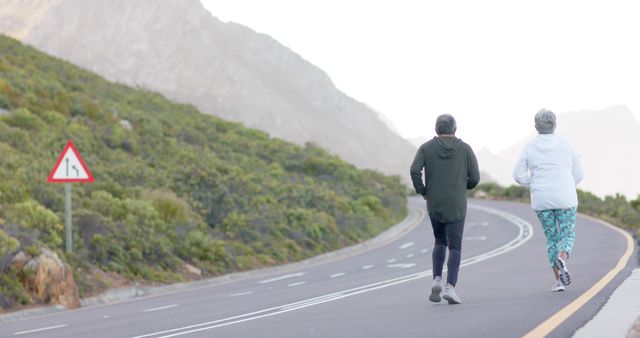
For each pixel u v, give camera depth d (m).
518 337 7.00
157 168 41.38
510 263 19.61
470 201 72.00
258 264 27.72
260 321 10.09
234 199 34.56
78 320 13.08
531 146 10.77
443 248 10.22
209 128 62.78
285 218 35.59
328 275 21.77
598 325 7.32
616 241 25.80
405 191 67.94
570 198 10.57
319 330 8.52
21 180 26.67
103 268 20.91
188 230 27.58
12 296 16.31
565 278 10.65
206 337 8.66
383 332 7.97
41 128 40.00
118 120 49.53
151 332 9.80
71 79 60.62
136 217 25.89
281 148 65.69
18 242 17.23
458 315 8.95
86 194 28.75
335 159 67.12
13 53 59.41
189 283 22.56
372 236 42.16
